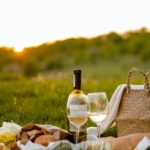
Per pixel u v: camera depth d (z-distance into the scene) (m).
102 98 2.28
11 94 4.83
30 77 6.85
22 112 3.87
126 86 2.54
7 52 10.88
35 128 2.24
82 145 2.09
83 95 2.22
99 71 10.29
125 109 2.51
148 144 2.12
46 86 5.49
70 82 5.98
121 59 17.55
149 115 2.36
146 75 2.47
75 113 2.19
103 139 2.28
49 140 2.11
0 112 3.88
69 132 2.22
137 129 2.40
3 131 2.31
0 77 6.72
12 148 2.14
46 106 4.18
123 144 2.16
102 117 2.28
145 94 2.44
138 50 18.31
